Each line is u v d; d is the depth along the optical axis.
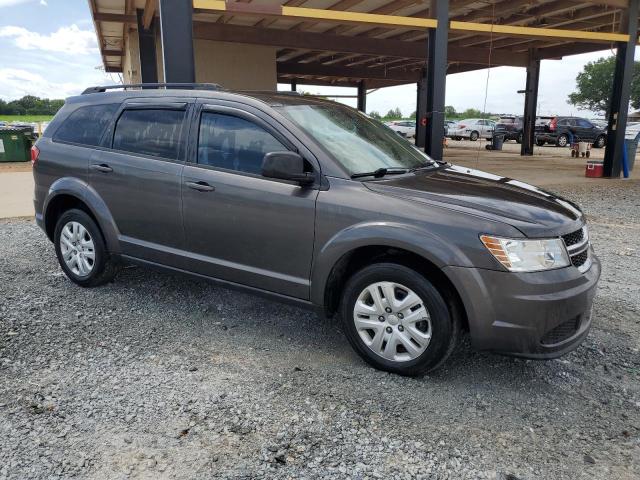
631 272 5.68
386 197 3.31
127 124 4.50
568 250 3.20
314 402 3.08
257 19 15.31
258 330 4.09
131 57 16.41
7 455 2.56
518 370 3.53
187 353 3.68
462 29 10.66
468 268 3.02
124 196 4.40
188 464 2.53
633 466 2.60
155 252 4.31
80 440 2.69
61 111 5.05
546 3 14.08
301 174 3.41
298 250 3.56
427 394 3.20
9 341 3.79
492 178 4.03
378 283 3.34
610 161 14.12
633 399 3.21
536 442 2.77
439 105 10.78
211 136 3.99
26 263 5.76
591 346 3.91
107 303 4.58
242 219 3.76
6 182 12.28
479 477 2.49
